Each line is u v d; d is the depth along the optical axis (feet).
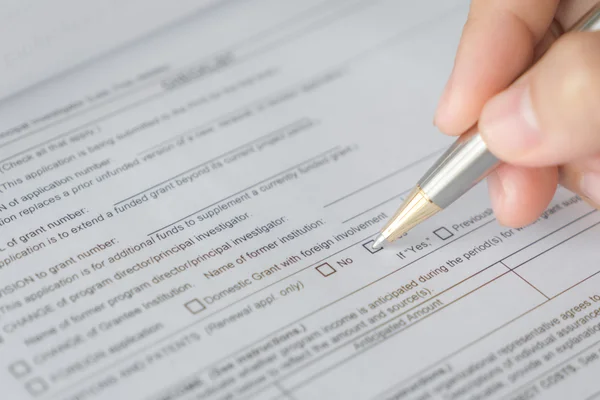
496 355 1.51
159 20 2.36
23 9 2.07
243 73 2.26
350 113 2.13
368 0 2.51
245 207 1.83
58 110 2.12
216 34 2.39
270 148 2.01
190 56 2.31
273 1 2.50
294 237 1.75
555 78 1.48
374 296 1.62
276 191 1.88
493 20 1.84
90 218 1.78
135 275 1.64
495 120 1.58
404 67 2.30
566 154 1.56
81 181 1.89
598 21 1.58
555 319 1.58
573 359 1.50
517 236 1.77
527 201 1.74
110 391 1.42
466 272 1.68
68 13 2.16
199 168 1.94
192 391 1.42
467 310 1.60
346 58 2.32
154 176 1.91
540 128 1.52
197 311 1.57
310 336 1.53
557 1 1.90
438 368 1.48
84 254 1.68
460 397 1.43
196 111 2.13
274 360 1.48
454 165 1.67
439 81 2.25
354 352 1.51
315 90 2.21
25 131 2.05
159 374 1.45
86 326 1.53
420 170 1.96
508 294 1.63
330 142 2.04
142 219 1.78
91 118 2.10
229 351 1.50
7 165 1.94
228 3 2.48
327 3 2.50
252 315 1.57
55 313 1.55
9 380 1.43
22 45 2.11
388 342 1.53
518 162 1.62
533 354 1.51
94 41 2.25
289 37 2.39
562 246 1.75
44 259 1.67
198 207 1.82
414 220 1.72
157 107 2.14
